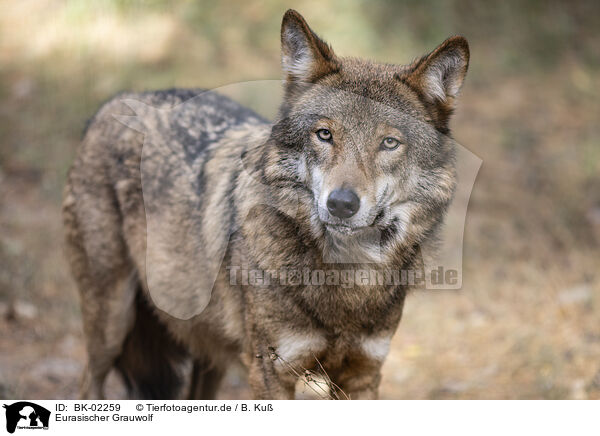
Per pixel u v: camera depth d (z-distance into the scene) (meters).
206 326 6.73
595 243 11.59
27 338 9.22
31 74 15.54
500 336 9.52
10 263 10.55
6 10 17.61
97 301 7.27
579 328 9.38
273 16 16.27
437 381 8.56
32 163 13.58
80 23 16.53
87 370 7.47
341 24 16.00
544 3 17.72
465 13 17.22
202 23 16.16
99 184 7.12
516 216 12.28
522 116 14.89
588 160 13.50
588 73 16.08
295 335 5.75
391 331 5.90
